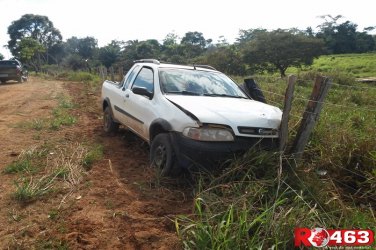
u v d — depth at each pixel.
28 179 4.93
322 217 3.75
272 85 11.47
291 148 5.00
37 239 3.52
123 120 6.87
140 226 3.83
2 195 4.45
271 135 4.86
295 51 39.44
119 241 3.57
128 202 4.40
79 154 6.07
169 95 5.45
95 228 3.76
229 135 4.61
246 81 6.74
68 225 3.79
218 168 4.68
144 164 5.82
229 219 3.37
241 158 4.62
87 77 29.72
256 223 3.53
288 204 3.99
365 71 36.34
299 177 4.50
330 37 72.50
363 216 3.80
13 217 3.91
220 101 5.34
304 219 3.53
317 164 5.24
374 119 7.28
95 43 101.25
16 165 5.32
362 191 4.80
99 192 4.63
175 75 5.96
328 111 7.54
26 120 9.00
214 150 4.55
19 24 93.38
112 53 77.38
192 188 4.76
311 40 39.88
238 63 41.09
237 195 4.11
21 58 55.88
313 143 5.68
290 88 4.75
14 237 3.54
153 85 5.80
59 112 10.20
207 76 6.29
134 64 7.23
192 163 4.65
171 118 4.93
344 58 53.50
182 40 97.38
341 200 4.30
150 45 70.94
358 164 5.18
